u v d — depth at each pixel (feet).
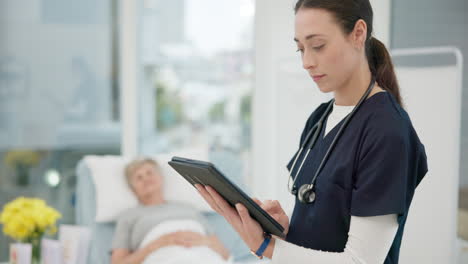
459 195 9.09
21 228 8.02
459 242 8.23
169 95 12.36
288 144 8.04
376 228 3.34
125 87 11.28
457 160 6.32
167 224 8.75
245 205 3.66
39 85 10.82
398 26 8.71
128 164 9.42
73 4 10.94
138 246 8.71
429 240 6.64
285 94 8.05
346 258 3.37
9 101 10.65
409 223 6.86
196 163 3.71
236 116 12.85
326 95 7.32
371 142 3.42
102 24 11.19
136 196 9.39
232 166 10.32
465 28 9.14
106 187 9.20
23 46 10.64
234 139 12.89
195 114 12.76
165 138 12.39
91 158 9.58
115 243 8.59
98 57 11.21
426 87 6.54
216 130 12.93
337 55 3.51
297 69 7.77
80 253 8.10
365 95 3.68
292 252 3.59
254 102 9.35
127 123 11.33
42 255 8.28
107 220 9.07
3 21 10.48
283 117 8.11
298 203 3.90
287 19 8.37
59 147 11.05
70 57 11.01
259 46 9.02
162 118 12.28
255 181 9.52
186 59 12.43
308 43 3.56
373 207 3.30
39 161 10.92
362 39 3.56
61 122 11.03
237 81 12.76
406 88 6.75
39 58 10.78
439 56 8.94
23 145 10.79
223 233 9.82
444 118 6.39
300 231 3.81
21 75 10.68
